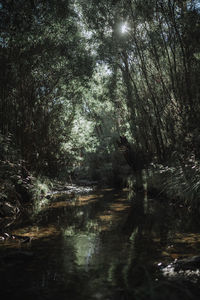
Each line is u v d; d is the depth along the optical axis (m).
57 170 12.84
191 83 8.41
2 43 7.66
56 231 4.47
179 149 7.95
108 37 11.91
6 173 6.95
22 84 8.68
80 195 10.17
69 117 13.00
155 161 12.55
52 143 11.83
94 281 2.37
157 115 10.75
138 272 2.58
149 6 8.78
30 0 7.33
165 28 9.44
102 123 21.25
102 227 4.70
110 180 14.39
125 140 15.42
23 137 8.64
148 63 11.06
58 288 2.23
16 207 6.68
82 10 12.18
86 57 11.01
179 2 8.10
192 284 2.27
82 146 14.25
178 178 6.81
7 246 3.54
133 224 4.86
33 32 7.83
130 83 13.36
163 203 7.00
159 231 4.24
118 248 3.41
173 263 2.75
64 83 10.94
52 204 7.96
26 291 2.17
